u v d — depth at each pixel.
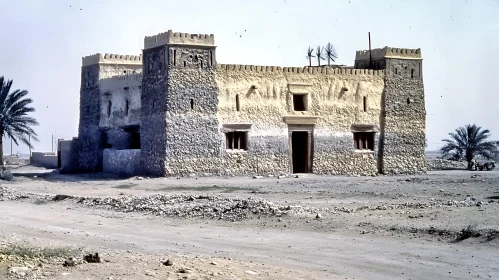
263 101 67.94
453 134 91.44
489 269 22.83
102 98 76.94
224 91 66.25
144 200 41.44
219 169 65.50
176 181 59.38
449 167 89.50
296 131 69.38
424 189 49.00
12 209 41.22
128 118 71.88
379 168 72.75
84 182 62.25
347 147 71.31
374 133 72.56
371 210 34.25
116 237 29.53
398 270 22.88
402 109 73.75
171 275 19.92
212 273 20.66
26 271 19.70
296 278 21.22
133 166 68.50
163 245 27.42
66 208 41.44
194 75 64.81
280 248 26.77
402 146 73.62
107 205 41.22
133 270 20.34
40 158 99.50
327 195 44.88
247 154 66.94
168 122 63.72
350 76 71.81
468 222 29.39
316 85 70.25
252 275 21.09
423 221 30.27
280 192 47.66
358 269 23.02
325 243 27.58
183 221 34.50
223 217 34.56
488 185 52.38
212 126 65.38
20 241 26.84
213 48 65.56
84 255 22.58
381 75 73.12
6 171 67.00
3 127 74.62
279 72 68.81
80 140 79.81
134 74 70.94
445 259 24.28
